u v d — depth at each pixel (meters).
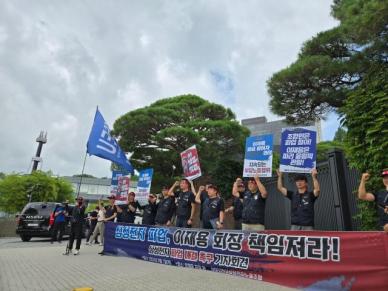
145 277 6.82
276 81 13.66
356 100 7.68
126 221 12.26
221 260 7.32
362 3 12.09
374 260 5.06
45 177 36.88
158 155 22.62
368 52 11.79
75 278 6.81
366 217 7.29
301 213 6.81
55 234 16.70
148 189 11.98
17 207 34.56
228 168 18.94
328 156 10.00
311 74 12.86
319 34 13.88
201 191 10.11
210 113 25.28
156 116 22.72
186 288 5.80
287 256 6.11
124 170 14.69
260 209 7.64
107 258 9.93
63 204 18.31
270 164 7.68
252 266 6.65
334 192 9.59
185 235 8.31
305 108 14.29
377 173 6.94
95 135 12.38
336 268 5.42
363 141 7.36
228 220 17.45
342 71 12.23
